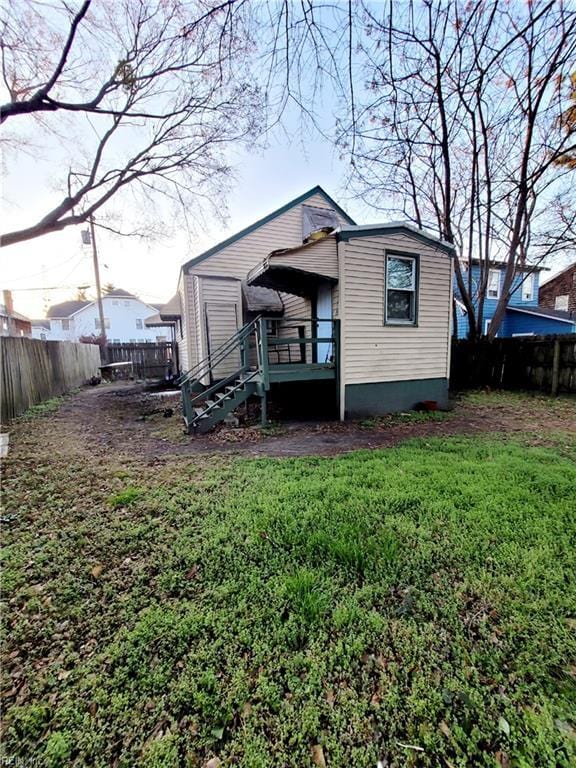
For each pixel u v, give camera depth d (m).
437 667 1.48
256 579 2.01
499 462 3.79
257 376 6.14
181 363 13.17
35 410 7.52
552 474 3.41
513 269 9.25
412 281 6.85
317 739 1.23
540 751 1.19
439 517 2.64
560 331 14.96
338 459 4.04
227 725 1.28
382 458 4.02
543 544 2.30
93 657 1.57
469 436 5.02
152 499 3.11
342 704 1.34
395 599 1.85
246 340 7.26
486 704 1.33
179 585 2.01
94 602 1.90
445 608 1.79
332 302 6.53
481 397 8.23
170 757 1.19
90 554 2.33
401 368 6.92
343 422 6.20
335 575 2.04
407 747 1.21
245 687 1.41
